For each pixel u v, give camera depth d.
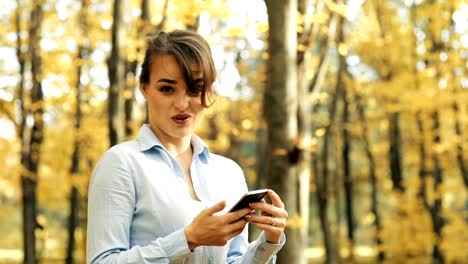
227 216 1.95
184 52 2.10
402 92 13.41
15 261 21.83
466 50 12.95
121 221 2.06
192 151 2.29
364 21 15.35
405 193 17.17
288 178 5.39
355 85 17.08
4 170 14.76
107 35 12.30
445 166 16.39
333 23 6.12
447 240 13.89
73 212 15.59
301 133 5.51
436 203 15.75
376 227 20.47
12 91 13.08
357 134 19.81
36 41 12.60
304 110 5.50
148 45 2.18
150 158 2.16
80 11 12.40
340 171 22.62
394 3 15.46
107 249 2.02
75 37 12.31
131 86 8.47
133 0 10.03
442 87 13.12
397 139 18.11
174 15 8.02
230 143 14.39
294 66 5.34
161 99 2.13
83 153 15.43
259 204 2.00
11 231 26.94
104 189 2.08
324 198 12.94
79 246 18.98
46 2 12.76
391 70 15.53
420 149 15.90
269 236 2.12
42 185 15.43
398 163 18.08
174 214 2.10
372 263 20.88
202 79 2.13
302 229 5.49
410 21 14.89
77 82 12.90
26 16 13.03
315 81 5.96
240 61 12.80
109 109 7.74
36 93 12.72
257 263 2.19
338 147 21.53
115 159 2.11
